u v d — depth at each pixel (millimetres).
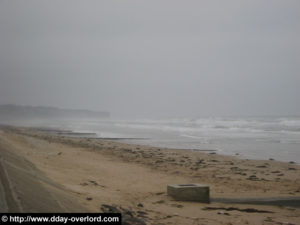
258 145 33281
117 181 13766
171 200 10672
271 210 9984
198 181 14531
